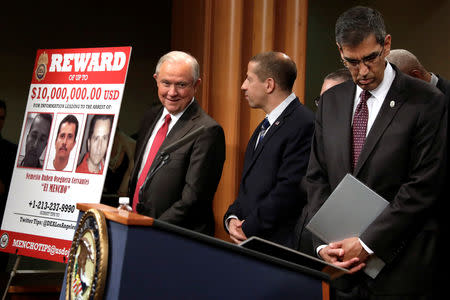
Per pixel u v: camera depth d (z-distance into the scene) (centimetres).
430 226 216
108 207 191
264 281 175
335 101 240
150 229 161
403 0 515
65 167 319
